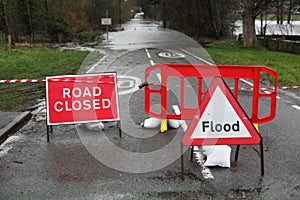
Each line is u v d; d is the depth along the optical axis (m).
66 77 6.47
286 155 5.61
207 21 39.59
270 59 20.45
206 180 4.71
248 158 5.47
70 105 6.48
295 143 6.18
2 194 4.41
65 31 41.09
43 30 40.56
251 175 4.86
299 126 7.20
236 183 4.63
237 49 28.36
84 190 4.49
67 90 6.48
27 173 5.00
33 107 8.93
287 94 10.48
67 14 41.31
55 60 20.77
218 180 4.71
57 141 6.31
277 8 34.38
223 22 40.00
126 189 4.49
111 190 4.47
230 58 21.11
